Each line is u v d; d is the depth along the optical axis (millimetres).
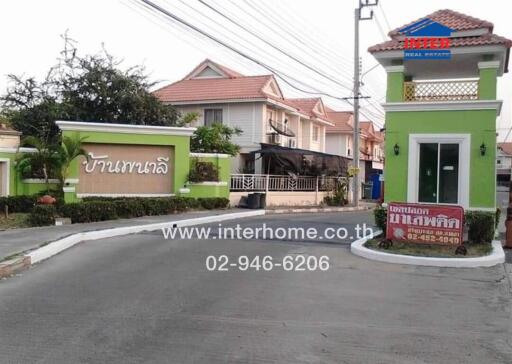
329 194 33875
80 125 20219
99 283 8750
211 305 7508
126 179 21391
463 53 14773
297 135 37469
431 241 12359
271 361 5414
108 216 17891
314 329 6531
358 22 30344
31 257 10328
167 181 22281
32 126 24891
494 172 14477
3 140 21125
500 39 14336
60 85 26516
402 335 6414
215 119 32500
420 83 15445
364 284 9266
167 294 8078
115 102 26484
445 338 6344
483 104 14492
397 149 15281
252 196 25422
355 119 31688
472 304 8062
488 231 13367
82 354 5480
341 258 11906
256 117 31641
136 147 21562
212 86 33625
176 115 28453
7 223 16141
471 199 14617
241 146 31828
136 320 6695
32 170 19719
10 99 25891
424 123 15102
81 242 13391
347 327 6664
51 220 16359
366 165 55875
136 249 12367
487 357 5719
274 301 7840
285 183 30219
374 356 5648
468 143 14672
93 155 20688
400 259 11469
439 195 14984
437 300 8258
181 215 20266
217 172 23859
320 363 5402
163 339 5988
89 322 6578
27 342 5824
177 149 22250
